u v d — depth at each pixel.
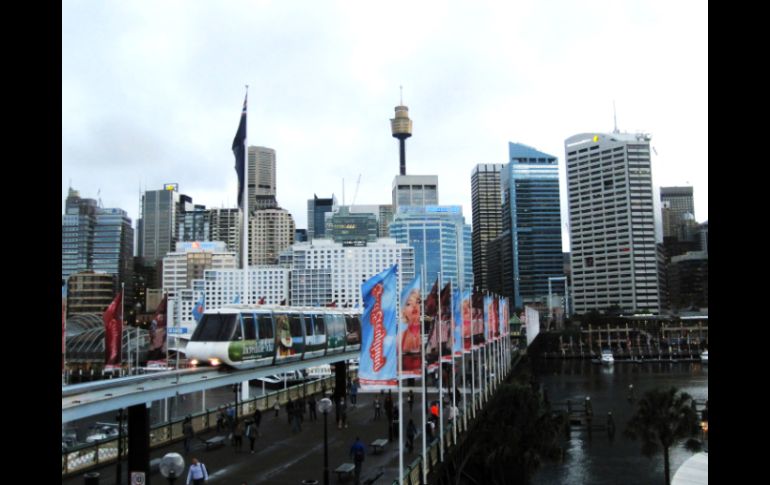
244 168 84.62
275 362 42.41
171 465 17.47
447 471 40.84
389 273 27.06
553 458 56.06
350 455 36.53
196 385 32.75
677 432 51.97
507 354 102.62
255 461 35.50
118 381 26.58
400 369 28.77
